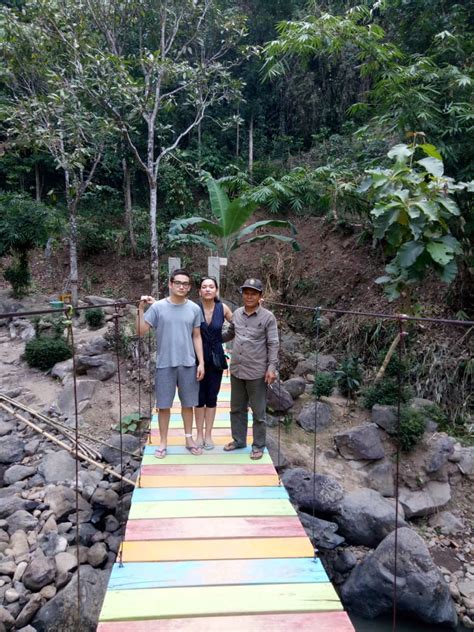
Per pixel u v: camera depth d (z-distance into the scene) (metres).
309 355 6.62
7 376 5.85
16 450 4.39
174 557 2.21
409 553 3.29
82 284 10.27
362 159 7.90
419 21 6.14
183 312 3.17
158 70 7.38
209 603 1.91
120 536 3.46
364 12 5.57
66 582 2.94
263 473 3.07
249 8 12.30
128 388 5.39
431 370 5.60
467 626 3.21
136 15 7.82
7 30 7.26
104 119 7.73
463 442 5.00
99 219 11.71
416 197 3.86
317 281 8.64
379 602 3.21
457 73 5.07
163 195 12.23
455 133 5.27
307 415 4.96
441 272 4.05
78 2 7.28
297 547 2.30
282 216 11.15
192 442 3.35
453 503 4.45
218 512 2.60
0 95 9.55
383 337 6.42
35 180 12.42
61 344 6.10
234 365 3.24
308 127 12.62
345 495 4.04
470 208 5.23
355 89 11.77
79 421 4.86
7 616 2.70
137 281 10.41
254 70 12.41
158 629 1.78
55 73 7.50
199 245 11.00
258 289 3.10
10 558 3.13
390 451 4.63
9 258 10.88
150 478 2.98
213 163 11.80
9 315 1.78
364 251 8.68
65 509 3.63
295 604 1.92
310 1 9.39
